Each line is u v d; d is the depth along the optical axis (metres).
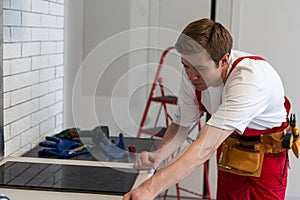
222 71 1.86
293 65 3.74
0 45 2.09
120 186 1.75
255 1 3.67
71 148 2.36
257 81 1.74
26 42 2.46
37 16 2.63
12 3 2.24
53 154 2.26
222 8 3.61
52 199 1.63
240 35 3.72
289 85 3.76
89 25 3.35
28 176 1.88
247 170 2.09
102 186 1.75
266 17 3.69
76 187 1.74
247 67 1.79
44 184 1.78
